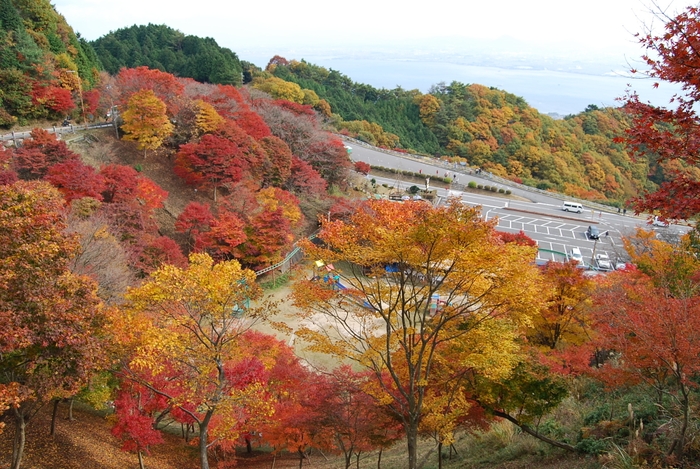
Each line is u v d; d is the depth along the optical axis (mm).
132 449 18859
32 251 12758
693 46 8125
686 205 9039
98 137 51125
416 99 124812
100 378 17781
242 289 17328
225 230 38844
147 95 47281
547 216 67062
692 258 19797
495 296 13227
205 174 45938
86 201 32375
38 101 50469
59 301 13070
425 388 16188
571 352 18438
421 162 87500
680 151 8969
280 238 41250
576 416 17750
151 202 39406
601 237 60406
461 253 12367
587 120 125938
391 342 15531
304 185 52750
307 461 22953
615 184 101375
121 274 25312
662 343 12188
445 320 14148
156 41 109000
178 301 16297
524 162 103750
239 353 18922
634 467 11992
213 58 91312
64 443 19281
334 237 15227
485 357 13609
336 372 19375
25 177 35875
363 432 16672
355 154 86938
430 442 21703
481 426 16250
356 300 16156
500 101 124438
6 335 11594
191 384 16125
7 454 17234
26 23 56125
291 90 94625
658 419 14336
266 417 18203
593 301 18719
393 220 14758
